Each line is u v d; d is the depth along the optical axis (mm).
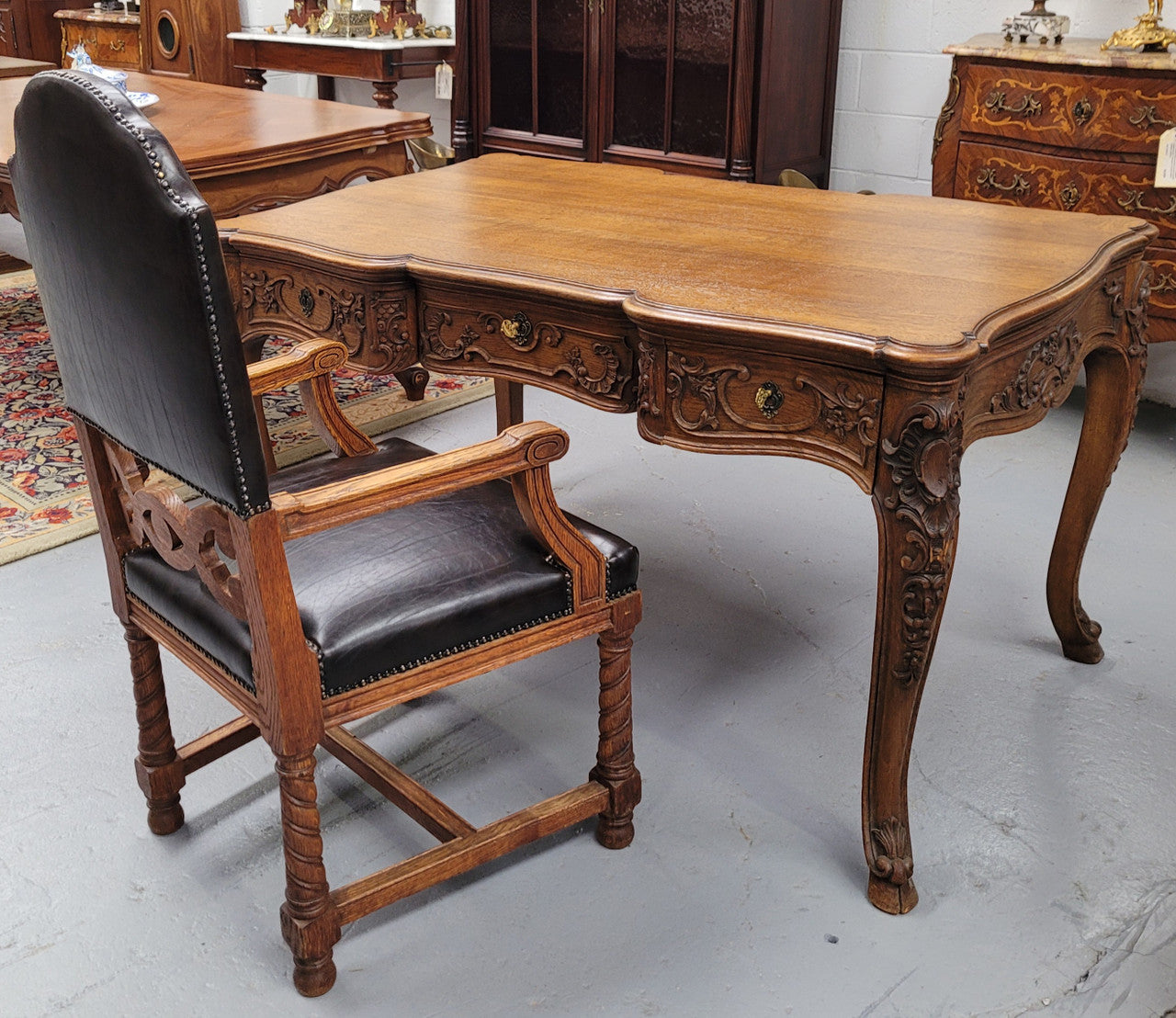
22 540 2930
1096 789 2055
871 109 4234
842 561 2855
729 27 3760
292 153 3098
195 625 1623
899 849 1771
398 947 1740
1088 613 2604
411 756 2176
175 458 1451
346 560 1669
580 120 4289
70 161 1325
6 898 1837
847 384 1580
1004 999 1634
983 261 1911
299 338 2186
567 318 1852
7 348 4281
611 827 1920
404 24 5121
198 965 1715
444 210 2301
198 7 5859
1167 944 1725
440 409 3760
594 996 1647
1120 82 3053
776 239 2070
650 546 2924
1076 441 3537
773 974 1681
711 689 2363
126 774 2123
